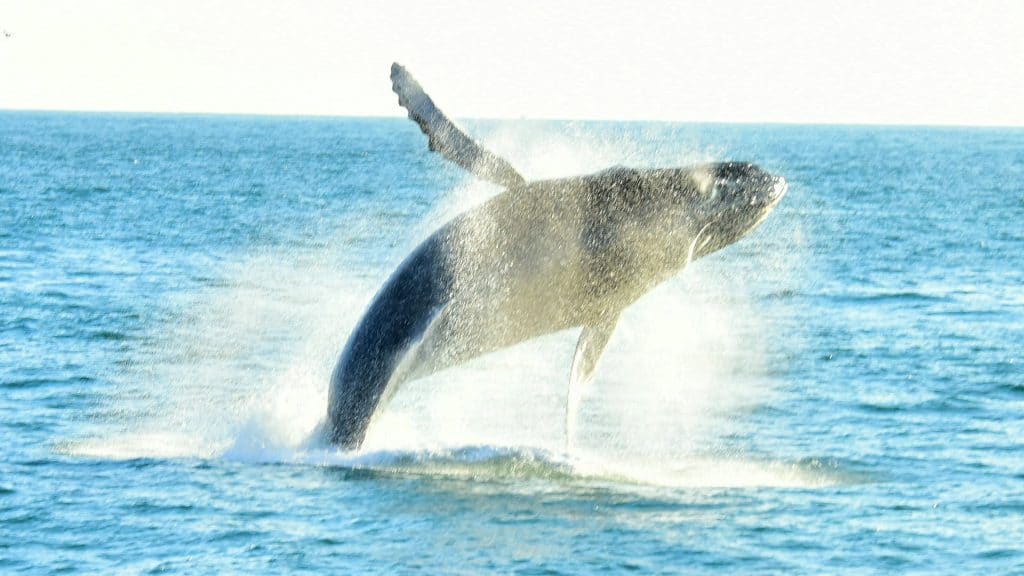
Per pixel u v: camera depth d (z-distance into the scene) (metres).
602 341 73.38
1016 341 123.81
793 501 69.44
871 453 81.81
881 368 111.19
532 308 71.50
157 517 64.25
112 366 105.81
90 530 62.34
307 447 75.38
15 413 87.88
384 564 58.41
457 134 70.19
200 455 76.06
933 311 145.50
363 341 72.19
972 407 94.94
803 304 152.88
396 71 71.00
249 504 66.06
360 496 67.56
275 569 57.75
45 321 126.44
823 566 59.66
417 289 70.88
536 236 70.31
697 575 58.19
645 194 69.94
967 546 62.56
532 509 66.38
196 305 141.25
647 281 71.25
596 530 63.56
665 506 67.81
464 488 69.44
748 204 69.19
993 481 74.19
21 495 67.38
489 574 57.53
